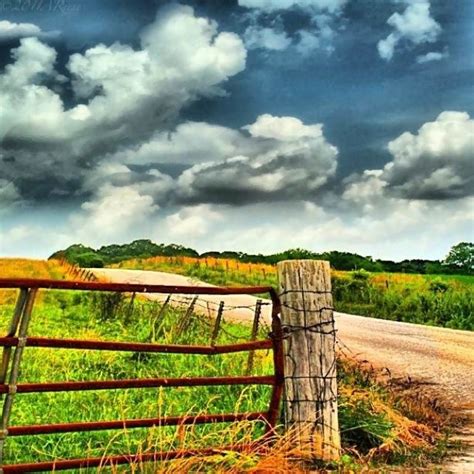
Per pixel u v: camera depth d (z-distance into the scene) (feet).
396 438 29.94
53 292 86.38
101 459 21.99
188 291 22.82
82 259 206.80
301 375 26.45
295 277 26.81
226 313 98.84
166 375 40.32
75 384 21.52
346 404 30.32
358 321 102.17
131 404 32.50
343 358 40.96
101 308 75.25
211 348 23.50
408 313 115.24
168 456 22.91
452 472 26.89
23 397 34.63
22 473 21.12
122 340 56.49
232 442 24.09
